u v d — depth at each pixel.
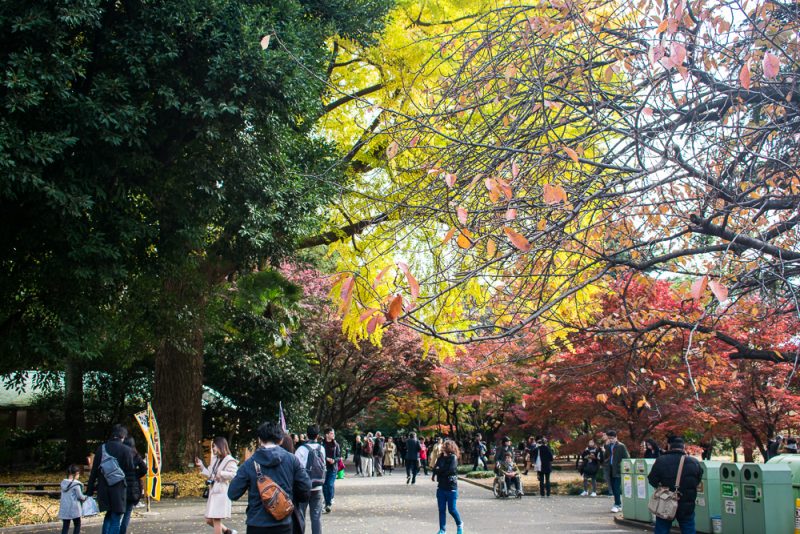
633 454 19.98
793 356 6.49
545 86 5.40
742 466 10.87
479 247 5.38
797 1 5.39
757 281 5.84
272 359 26.77
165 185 12.83
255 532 6.34
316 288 28.58
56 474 25.95
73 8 10.24
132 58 11.19
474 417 45.75
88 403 29.78
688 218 5.26
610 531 13.44
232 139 12.72
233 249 14.74
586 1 6.00
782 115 5.33
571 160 5.20
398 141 5.76
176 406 23.14
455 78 6.00
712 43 5.46
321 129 19.42
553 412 21.88
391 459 38.56
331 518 15.65
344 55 19.50
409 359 35.34
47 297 11.74
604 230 5.89
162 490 20.45
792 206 5.38
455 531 13.48
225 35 12.09
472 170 5.42
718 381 17.86
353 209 8.02
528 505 18.73
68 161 10.88
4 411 31.30
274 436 6.71
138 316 15.07
